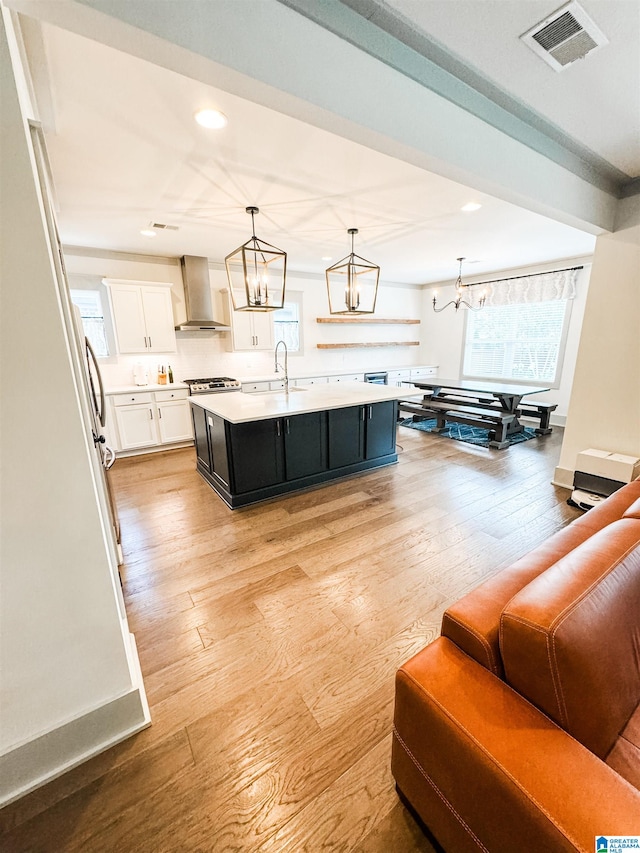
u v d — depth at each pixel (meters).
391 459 4.25
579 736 0.84
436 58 1.54
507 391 5.07
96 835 1.06
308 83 1.27
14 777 1.14
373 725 1.37
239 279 5.52
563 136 2.16
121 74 1.55
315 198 2.94
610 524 1.34
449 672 0.95
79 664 1.19
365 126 1.42
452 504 3.20
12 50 0.89
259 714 1.41
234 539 2.65
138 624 1.86
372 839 1.05
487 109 1.82
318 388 4.34
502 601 1.08
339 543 2.59
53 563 1.09
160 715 1.40
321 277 6.60
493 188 2.02
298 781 1.19
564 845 0.63
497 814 0.75
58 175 2.47
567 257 5.40
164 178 2.54
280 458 3.33
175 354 5.24
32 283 0.94
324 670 1.59
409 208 3.22
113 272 4.65
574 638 0.82
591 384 3.22
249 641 1.75
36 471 1.02
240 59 1.14
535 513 3.02
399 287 7.80
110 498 2.32
